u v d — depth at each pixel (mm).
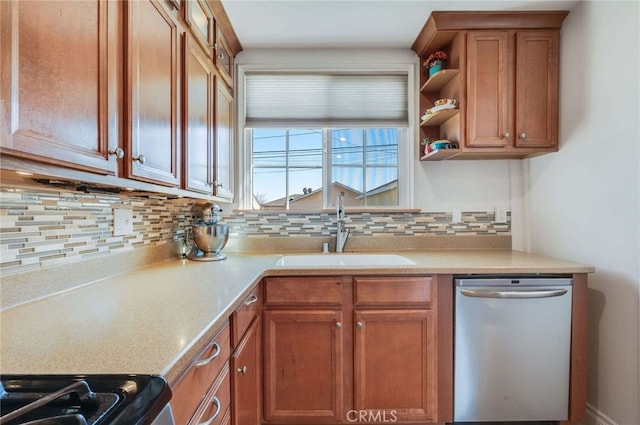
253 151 2322
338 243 2158
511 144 1893
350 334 1605
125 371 598
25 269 986
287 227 2232
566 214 1827
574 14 1780
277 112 2246
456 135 1958
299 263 2025
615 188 1524
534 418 1588
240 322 1202
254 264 1708
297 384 1604
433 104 2217
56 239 1094
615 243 1524
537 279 1568
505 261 1729
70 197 1150
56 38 722
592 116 1654
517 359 1577
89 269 1238
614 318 1529
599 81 1610
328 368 1603
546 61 1888
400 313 1590
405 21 1912
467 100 1894
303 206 2312
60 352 670
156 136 1140
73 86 771
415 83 2238
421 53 2176
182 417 722
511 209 2229
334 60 2227
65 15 747
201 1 1565
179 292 1125
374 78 2256
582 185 1718
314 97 2252
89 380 565
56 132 720
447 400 1604
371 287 1593
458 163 2240
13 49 622
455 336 1588
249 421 1323
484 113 1897
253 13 1813
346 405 1606
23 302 976
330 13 1826
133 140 990
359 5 1760
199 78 1534
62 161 734
